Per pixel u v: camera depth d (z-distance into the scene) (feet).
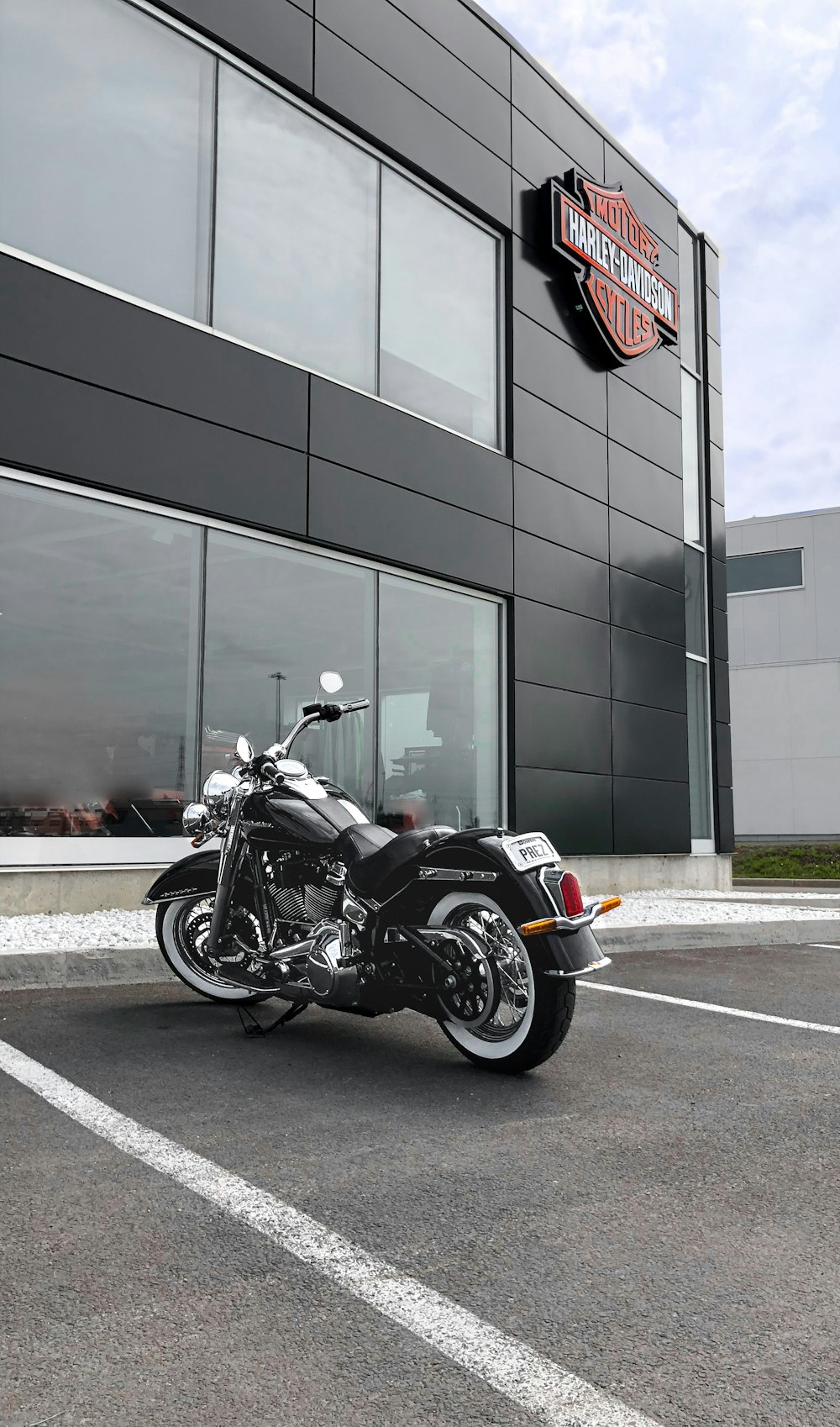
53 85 23.67
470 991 12.92
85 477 23.09
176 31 26.05
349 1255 7.95
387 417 30.17
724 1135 11.03
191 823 15.72
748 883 61.36
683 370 46.98
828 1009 18.02
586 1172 9.86
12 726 22.09
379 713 29.78
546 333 36.65
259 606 26.91
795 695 97.19
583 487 37.68
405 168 32.01
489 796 33.27
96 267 24.11
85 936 19.86
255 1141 10.42
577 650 36.63
